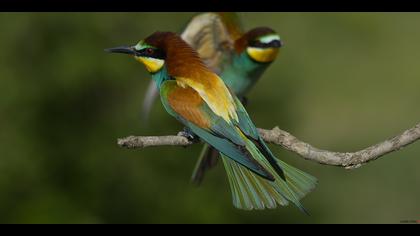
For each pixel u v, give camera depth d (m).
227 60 10.64
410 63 17.05
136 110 13.16
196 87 7.55
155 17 13.85
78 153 13.21
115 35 13.66
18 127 13.11
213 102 7.41
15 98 13.07
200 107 7.41
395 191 14.97
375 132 16.36
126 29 13.75
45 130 13.23
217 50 10.60
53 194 13.05
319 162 6.51
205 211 12.91
